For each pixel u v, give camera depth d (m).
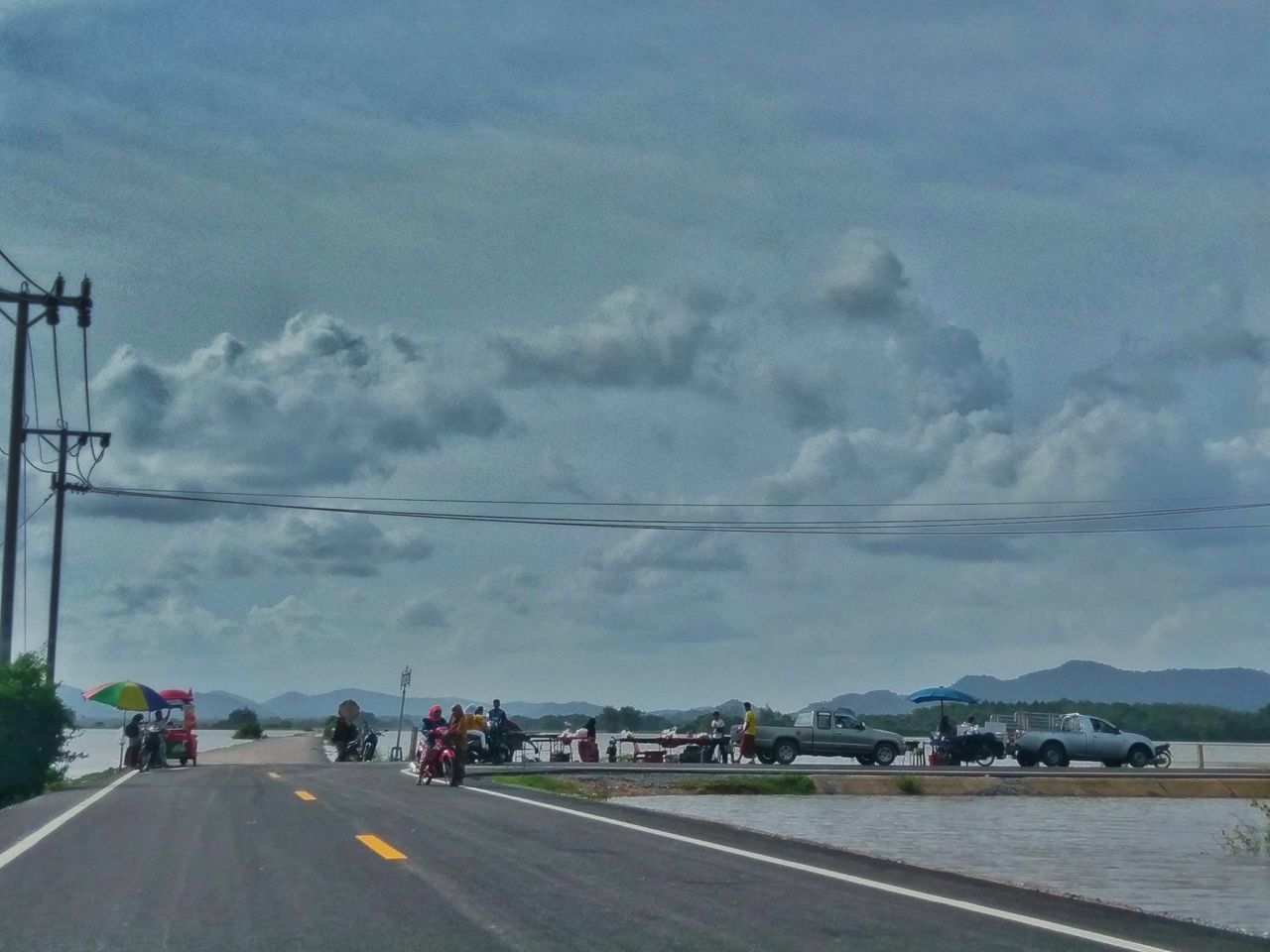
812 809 26.55
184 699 40.25
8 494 31.44
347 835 14.83
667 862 13.08
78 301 31.61
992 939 9.35
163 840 14.39
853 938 9.24
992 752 46.00
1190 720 93.56
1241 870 15.93
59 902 10.31
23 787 25.36
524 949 8.62
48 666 28.36
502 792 22.50
